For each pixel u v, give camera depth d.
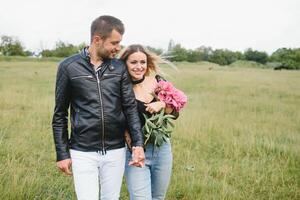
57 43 84.25
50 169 6.39
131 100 3.58
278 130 10.35
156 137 3.74
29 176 5.52
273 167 7.02
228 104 15.52
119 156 3.57
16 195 4.85
